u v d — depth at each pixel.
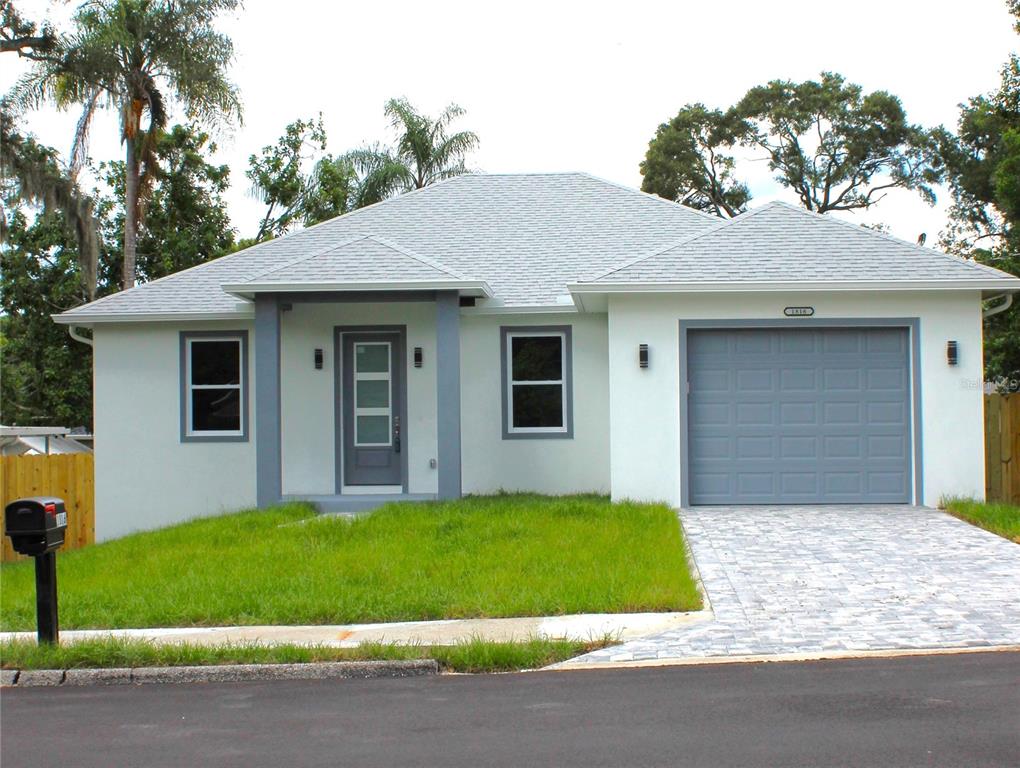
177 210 31.64
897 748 5.72
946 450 14.70
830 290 14.47
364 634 8.87
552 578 10.37
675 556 11.13
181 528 14.52
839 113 42.91
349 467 17.41
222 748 6.16
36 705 7.29
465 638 8.51
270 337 15.61
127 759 6.01
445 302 15.54
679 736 6.05
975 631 8.34
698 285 14.47
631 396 14.84
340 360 17.36
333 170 33.12
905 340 14.87
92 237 27.78
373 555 11.61
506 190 20.16
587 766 5.60
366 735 6.32
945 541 12.02
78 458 17.84
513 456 17.17
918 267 14.60
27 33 27.25
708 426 14.97
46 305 30.64
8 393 31.16
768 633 8.48
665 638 8.45
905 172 42.62
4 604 10.41
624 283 14.53
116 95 27.59
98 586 11.07
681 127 44.69
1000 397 17.25
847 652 7.88
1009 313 22.33
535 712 6.68
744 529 12.95
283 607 9.62
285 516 14.37
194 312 17.09
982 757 5.55
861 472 14.87
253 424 17.41
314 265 15.62
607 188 20.05
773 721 6.29
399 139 35.66
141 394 17.58
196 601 9.95
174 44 28.09
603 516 13.44
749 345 14.94
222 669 7.96
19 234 30.39
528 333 17.25
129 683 7.92
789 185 43.81
